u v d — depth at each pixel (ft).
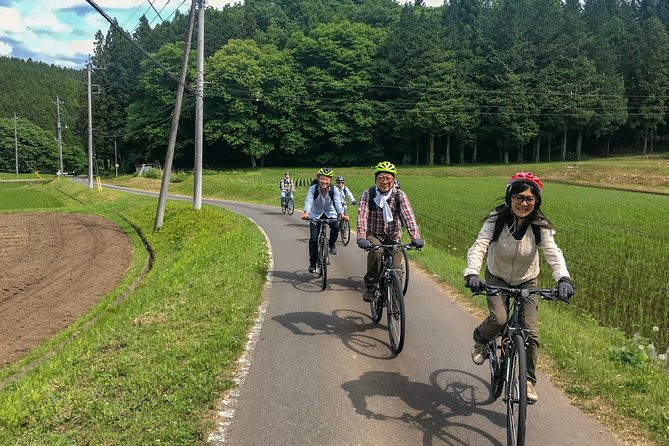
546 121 227.40
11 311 36.55
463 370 17.42
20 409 14.60
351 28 253.44
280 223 63.82
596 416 14.10
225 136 222.69
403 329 18.10
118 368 16.96
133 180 198.29
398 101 233.14
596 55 237.66
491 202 95.09
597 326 25.16
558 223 66.80
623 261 42.37
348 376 16.83
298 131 236.84
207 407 14.52
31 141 358.02
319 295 27.55
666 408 14.01
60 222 88.12
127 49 271.49
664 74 239.50
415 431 13.44
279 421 13.84
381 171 20.58
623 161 218.38
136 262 53.42
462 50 237.25
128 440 12.69
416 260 37.29
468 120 225.56
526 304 12.96
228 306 24.22
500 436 13.25
